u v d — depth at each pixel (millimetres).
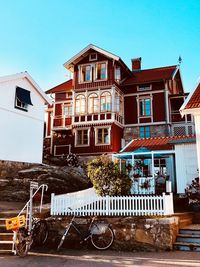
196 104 13438
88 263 7719
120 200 10766
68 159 29016
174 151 17844
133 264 7578
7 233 9648
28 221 10047
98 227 9641
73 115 31781
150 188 17547
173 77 32594
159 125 30938
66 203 11180
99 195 12172
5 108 22156
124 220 9938
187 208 14000
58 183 19109
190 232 10266
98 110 30766
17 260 8062
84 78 32406
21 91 23594
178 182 17359
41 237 10109
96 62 31938
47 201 16875
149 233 9562
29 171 20547
